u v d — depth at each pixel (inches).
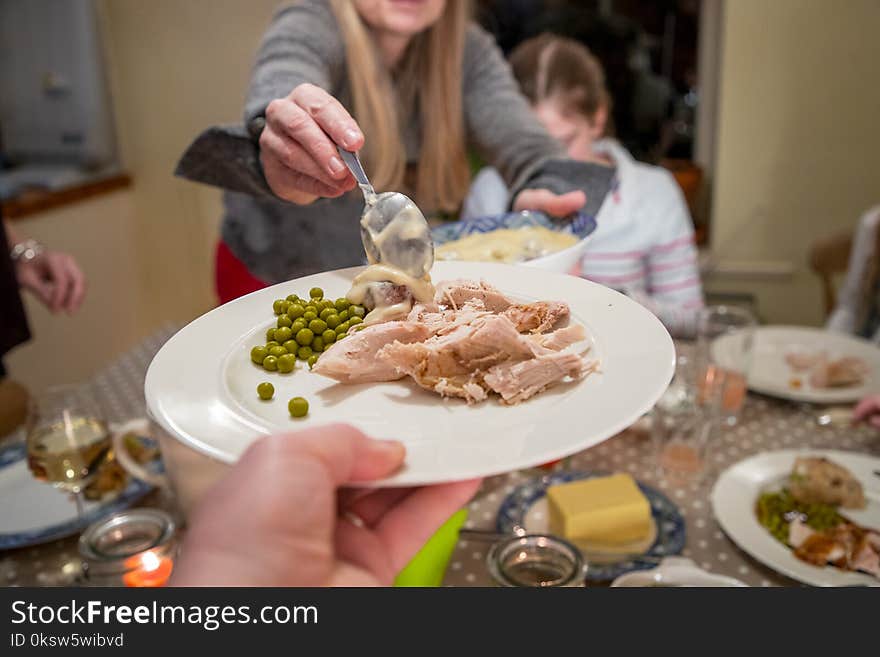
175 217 150.8
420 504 36.0
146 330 160.1
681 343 84.7
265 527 26.8
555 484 59.8
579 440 29.2
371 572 33.3
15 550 55.5
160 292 157.9
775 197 146.9
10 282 84.1
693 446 61.9
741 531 53.7
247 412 34.6
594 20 150.9
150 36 136.7
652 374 33.5
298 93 46.8
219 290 84.3
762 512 56.5
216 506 27.3
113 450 59.7
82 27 139.0
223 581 26.5
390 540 35.3
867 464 61.2
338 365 36.7
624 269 108.9
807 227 147.6
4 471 64.9
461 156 84.1
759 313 153.6
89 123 144.4
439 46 76.2
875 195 143.0
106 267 149.2
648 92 156.9
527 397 34.3
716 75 149.3
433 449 29.9
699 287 113.8
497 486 61.0
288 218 69.8
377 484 28.4
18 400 76.6
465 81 84.4
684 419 62.7
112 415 73.6
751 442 67.6
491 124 82.6
